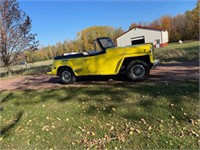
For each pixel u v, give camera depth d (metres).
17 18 16.08
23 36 15.77
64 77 7.78
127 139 3.51
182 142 3.25
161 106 4.48
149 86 5.84
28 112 5.18
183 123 3.79
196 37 42.25
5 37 14.87
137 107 4.59
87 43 51.69
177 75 6.84
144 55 6.41
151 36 39.41
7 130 4.34
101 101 5.23
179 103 4.49
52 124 4.36
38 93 6.75
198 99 4.55
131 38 40.88
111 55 6.70
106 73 6.89
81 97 5.73
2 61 15.48
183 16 48.47
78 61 7.30
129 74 6.63
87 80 7.99
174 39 50.00
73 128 4.10
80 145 3.50
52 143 3.65
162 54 12.94
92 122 4.24
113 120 4.21
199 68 7.67
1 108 5.73
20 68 17.50
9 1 14.95
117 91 5.79
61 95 6.17
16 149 3.59
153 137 3.47
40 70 14.55
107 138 3.61
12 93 7.30
